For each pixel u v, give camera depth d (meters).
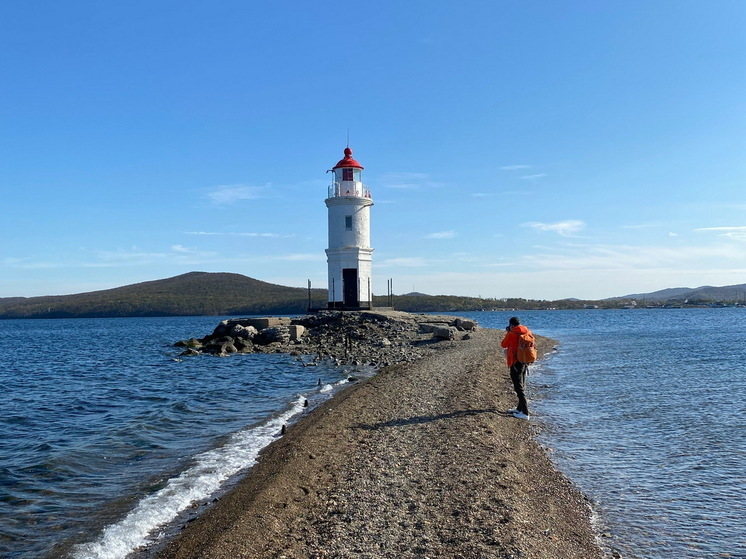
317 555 8.27
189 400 21.97
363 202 48.62
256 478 11.84
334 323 45.12
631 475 12.12
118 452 14.59
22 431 18.05
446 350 34.94
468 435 14.57
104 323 146.62
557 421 17.00
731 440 14.75
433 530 9.05
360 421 16.30
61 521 10.05
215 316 191.75
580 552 8.65
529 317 134.88
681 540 9.11
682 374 26.97
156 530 9.64
